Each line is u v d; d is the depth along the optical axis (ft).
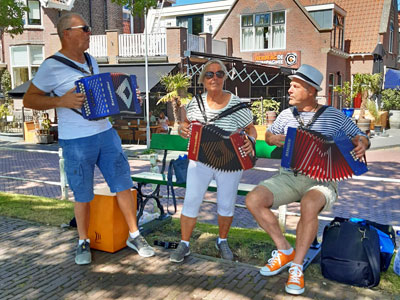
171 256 11.81
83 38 11.16
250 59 75.97
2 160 40.42
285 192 10.87
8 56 74.43
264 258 11.92
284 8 71.61
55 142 55.47
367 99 66.59
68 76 11.08
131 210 12.31
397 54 93.50
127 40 63.21
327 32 68.33
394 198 25.25
